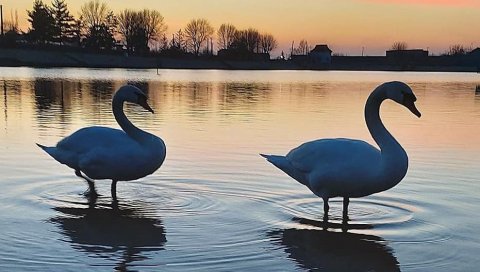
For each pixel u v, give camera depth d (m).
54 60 79.38
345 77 56.81
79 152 7.60
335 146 6.59
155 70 70.81
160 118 16.23
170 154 10.38
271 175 8.75
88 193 7.69
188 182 8.30
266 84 38.09
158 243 5.76
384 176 6.26
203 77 50.00
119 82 36.03
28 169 8.97
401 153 6.32
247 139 12.33
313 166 6.62
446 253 5.60
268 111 18.72
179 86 33.59
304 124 15.21
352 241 5.93
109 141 7.43
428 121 16.42
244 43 109.75
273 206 7.16
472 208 7.11
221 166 9.36
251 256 5.45
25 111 17.62
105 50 97.25
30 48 84.31
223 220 6.56
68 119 15.69
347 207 6.80
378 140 6.53
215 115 17.23
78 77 42.12
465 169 9.37
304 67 108.06
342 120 16.27
